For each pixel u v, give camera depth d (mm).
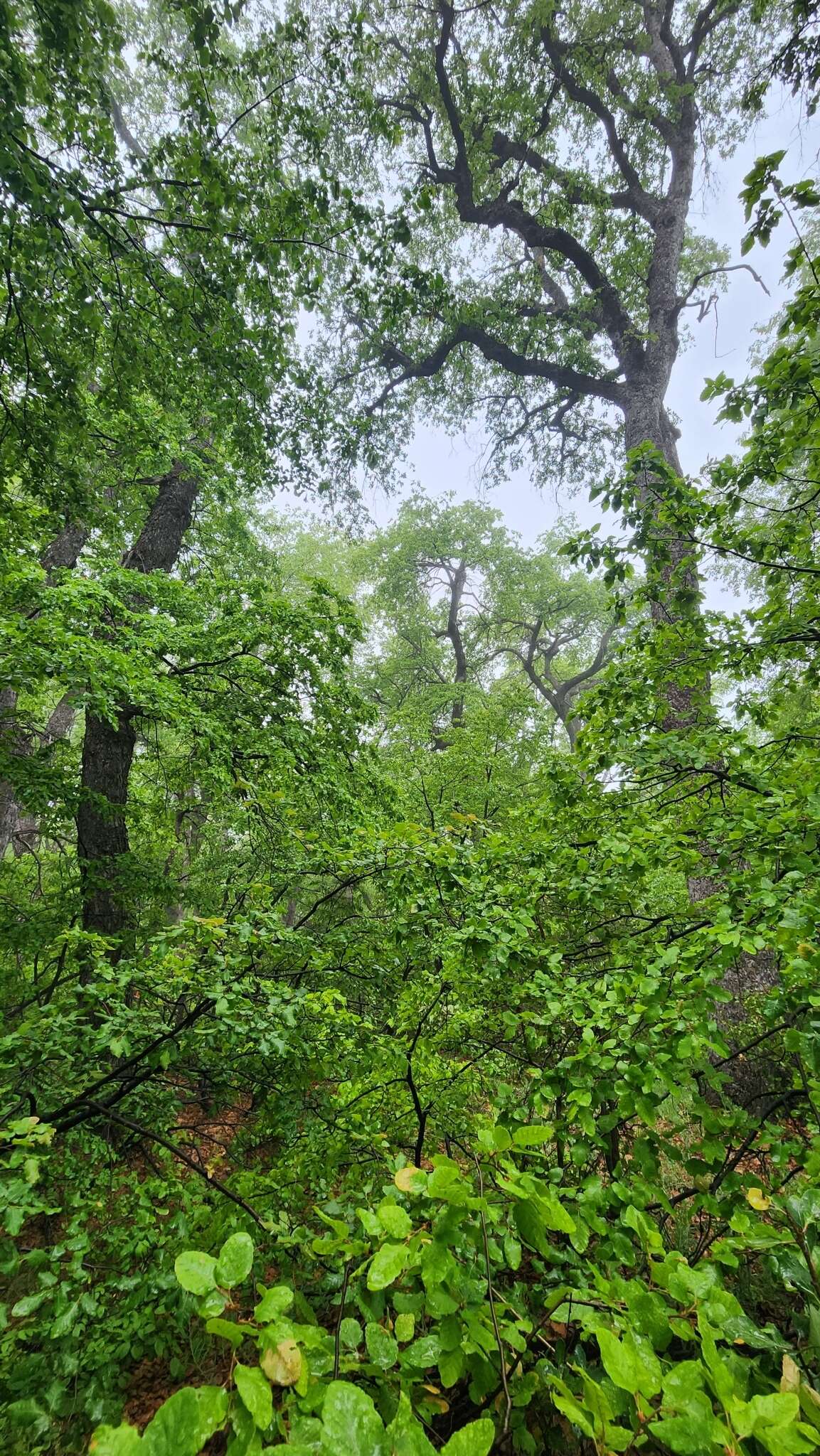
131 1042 2707
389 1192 1589
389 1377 1065
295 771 6484
